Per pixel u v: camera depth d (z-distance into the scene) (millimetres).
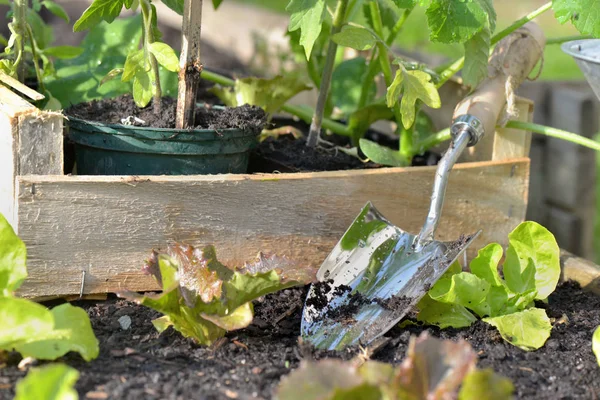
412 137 1743
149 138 1613
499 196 1704
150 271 1562
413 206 1673
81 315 1506
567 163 1980
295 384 1418
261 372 1505
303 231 1640
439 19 1610
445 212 1689
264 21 2371
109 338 1549
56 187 1567
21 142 1565
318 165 1719
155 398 1467
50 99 1675
